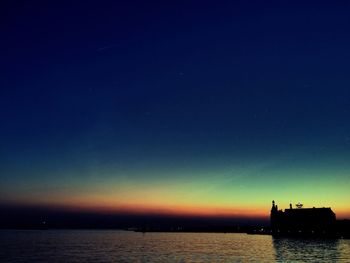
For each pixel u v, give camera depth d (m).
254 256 94.00
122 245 147.25
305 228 188.38
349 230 174.88
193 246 138.50
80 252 111.38
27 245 144.50
